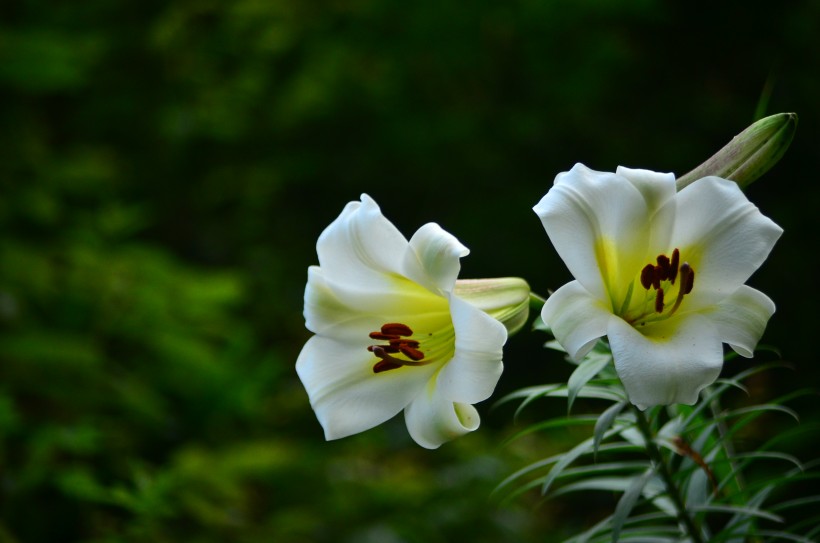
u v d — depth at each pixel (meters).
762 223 1.91
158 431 5.30
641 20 10.80
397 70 10.77
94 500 4.19
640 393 1.77
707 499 2.33
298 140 10.81
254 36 9.72
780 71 9.98
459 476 5.86
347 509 5.39
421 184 11.17
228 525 4.69
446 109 10.84
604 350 2.18
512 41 10.70
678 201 1.97
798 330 9.05
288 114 10.27
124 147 9.26
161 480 3.90
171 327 5.57
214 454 5.29
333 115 10.78
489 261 10.70
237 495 4.82
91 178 6.83
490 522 5.55
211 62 9.54
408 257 1.97
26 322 5.07
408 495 5.56
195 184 9.80
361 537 5.14
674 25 10.81
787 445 6.67
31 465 4.29
